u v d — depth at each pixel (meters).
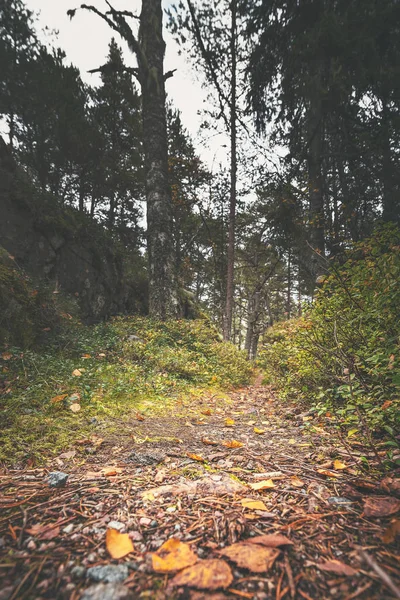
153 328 7.16
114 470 1.66
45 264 6.91
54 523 1.12
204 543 0.99
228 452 2.04
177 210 17.23
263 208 15.56
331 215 10.15
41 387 3.13
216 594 0.76
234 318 30.27
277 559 0.89
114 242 9.75
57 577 0.82
